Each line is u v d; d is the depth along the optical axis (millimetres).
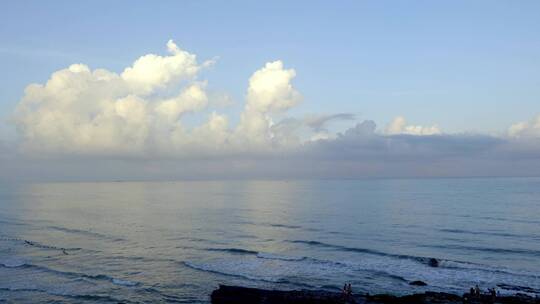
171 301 39094
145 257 56844
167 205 148250
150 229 84062
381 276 45312
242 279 45344
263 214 110312
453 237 67500
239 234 75812
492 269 47250
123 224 92812
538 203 123562
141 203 160875
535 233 69625
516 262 50688
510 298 35656
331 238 69375
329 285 42531
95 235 76688
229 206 139500
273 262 52844
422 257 52875
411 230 75625
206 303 38531
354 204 134750
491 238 66000
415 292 39688
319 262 52219
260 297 37219
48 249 62844
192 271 48969
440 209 110625
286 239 69438
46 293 41281
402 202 138125
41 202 169250
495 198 146750
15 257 57125
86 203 162750
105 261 54719
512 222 82625
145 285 43812
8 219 104125
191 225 89500
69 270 50062
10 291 41875
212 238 71812
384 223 85688
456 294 38625
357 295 37250
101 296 40500
